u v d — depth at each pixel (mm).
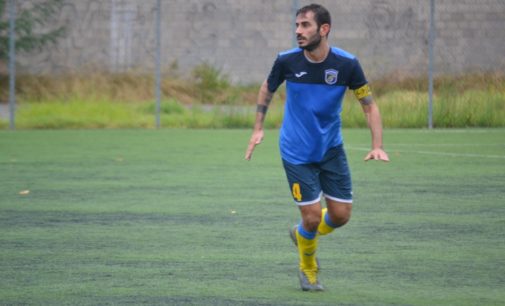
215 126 51438
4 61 55812
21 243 18906
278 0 62656
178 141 43281
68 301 14008
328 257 17578
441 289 14938
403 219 22078
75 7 56875
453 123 51438
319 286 14773
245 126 51375
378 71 53469
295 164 14695
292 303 13930
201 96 59906
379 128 14766
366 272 16250
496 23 54062
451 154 37844
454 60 53875
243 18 62406
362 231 20438
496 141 43625
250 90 60406
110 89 56625
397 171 32094
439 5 54250
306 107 14586
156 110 50312
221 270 16344
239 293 14578
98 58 57125
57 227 20859
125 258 17375
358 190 27266
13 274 15953
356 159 35938
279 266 16719
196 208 23688
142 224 21281
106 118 51688
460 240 19391
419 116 51375
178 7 62156
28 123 50469
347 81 14586
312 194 14641
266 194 26312
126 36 58688
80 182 28891
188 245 18719
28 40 55719
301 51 14648
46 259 17266
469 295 14516
